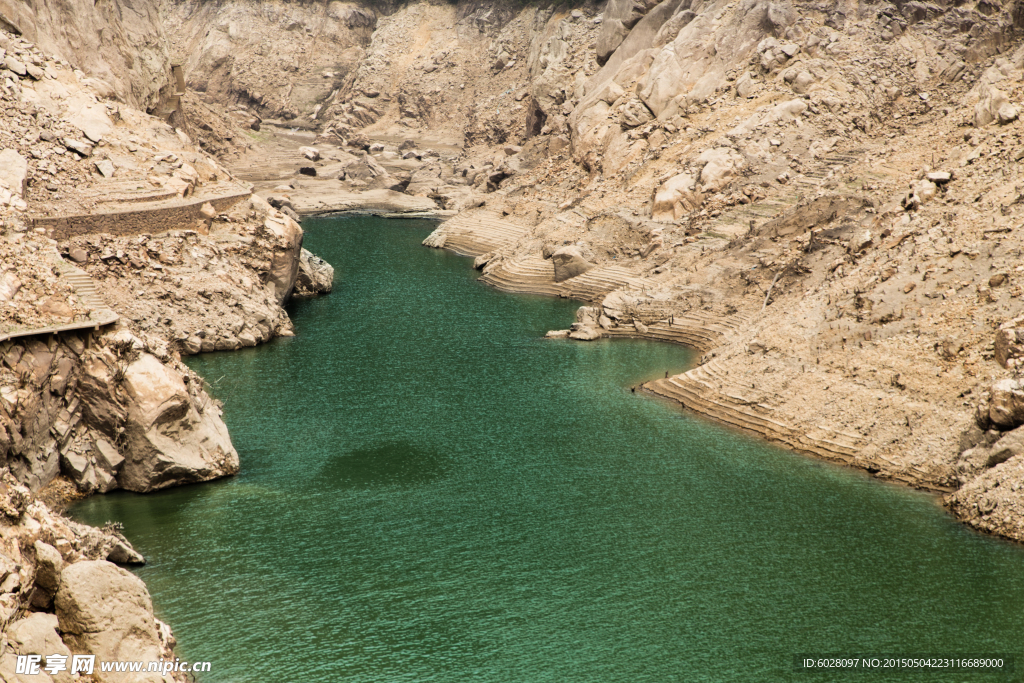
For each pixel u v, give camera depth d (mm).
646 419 60875
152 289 72312
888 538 45656
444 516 47781
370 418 60438
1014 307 55000
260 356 72188
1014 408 47844
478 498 49812
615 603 40375
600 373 69500
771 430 57844
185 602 39531
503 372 69625
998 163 69688
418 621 38812
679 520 47625
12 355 44375
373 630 38125
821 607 40094
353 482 51312
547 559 43812
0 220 60219
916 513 48031
